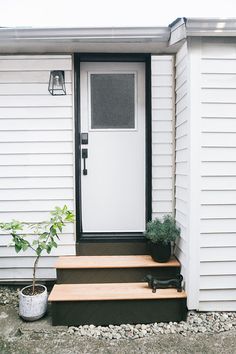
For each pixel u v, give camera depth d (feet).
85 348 7.14
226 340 7.45
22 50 9.87
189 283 8.35
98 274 9.18
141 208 10.64
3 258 10.23
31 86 10.13
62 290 8.61
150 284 8.59
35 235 10.21
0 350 7.07
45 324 8.15
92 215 10.57
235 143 8.32
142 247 10.23
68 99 10.16
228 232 8.40
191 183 8.30
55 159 10.22
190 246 8.34
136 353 6.96
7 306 9.20
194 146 8.28
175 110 10.37
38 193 10.24
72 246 10.19
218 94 8.27
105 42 9.13
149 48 9.78
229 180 8.37
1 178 10.18
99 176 10.52
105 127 10.47
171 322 8.16
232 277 8.47
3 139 10.15
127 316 8.17
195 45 8.17
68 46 9.50
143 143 10.55
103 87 10.42
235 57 8.25
